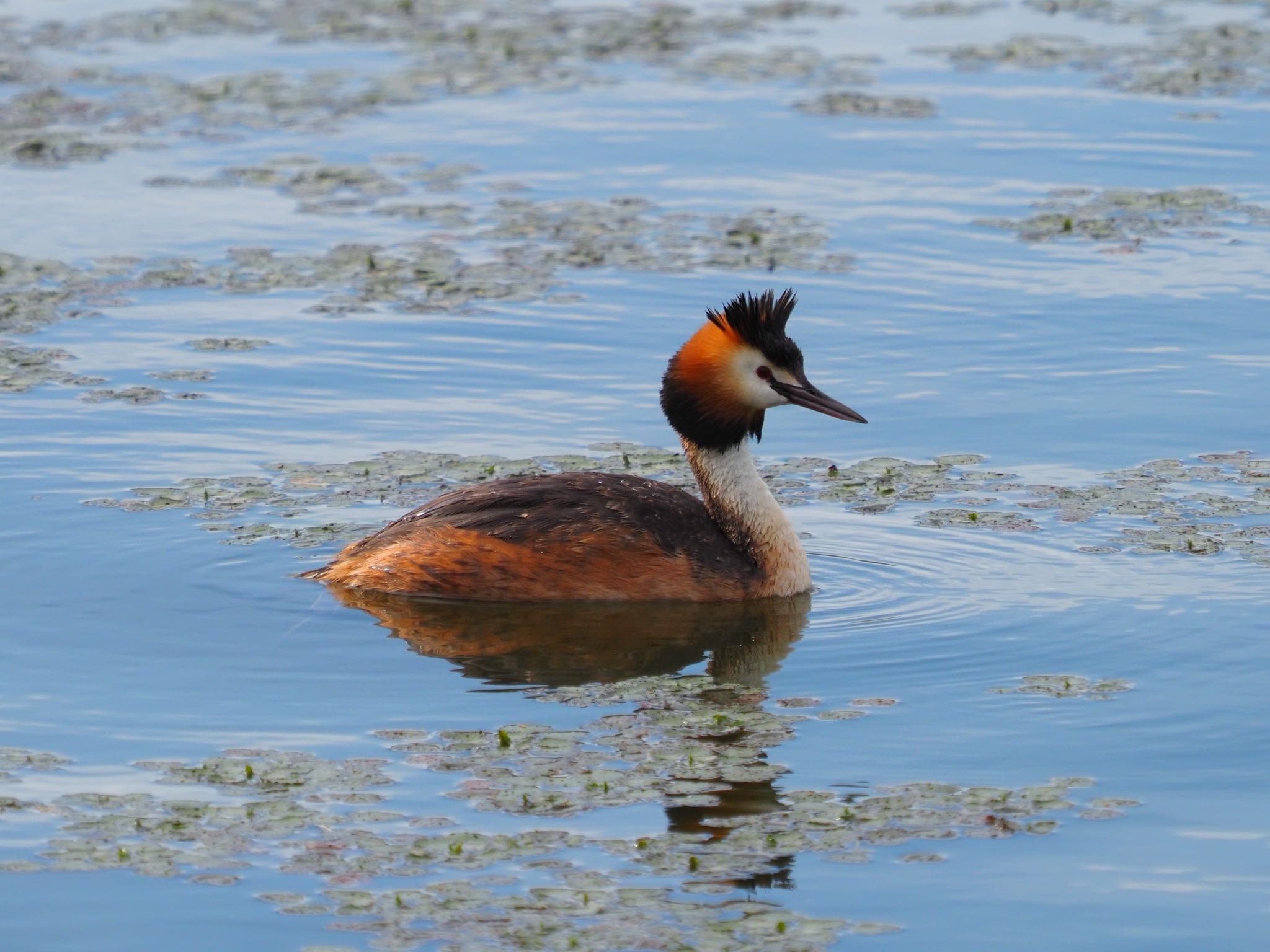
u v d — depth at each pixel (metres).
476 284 22.00
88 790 11.20
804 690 12.84
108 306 21.31
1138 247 23.14
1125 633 13.65
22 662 13.09
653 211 24.66
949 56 32.06
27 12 36.00
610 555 14.37
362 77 31.23
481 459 17.11
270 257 23.00
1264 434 17.66
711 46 33.09
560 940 9.63
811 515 16.11
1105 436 17.72
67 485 16.36
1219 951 9.68
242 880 10.19
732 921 9.83
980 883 10.27
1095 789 11.37
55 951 9.59
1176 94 29.39
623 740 11.95
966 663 13.25
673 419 14.99
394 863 10.37
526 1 37.00
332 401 18.69
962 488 16.58
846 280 22.16
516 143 27.66
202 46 33.41
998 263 22.72
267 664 13.16
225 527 15.49
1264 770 11.62
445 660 13.30
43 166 26.56
